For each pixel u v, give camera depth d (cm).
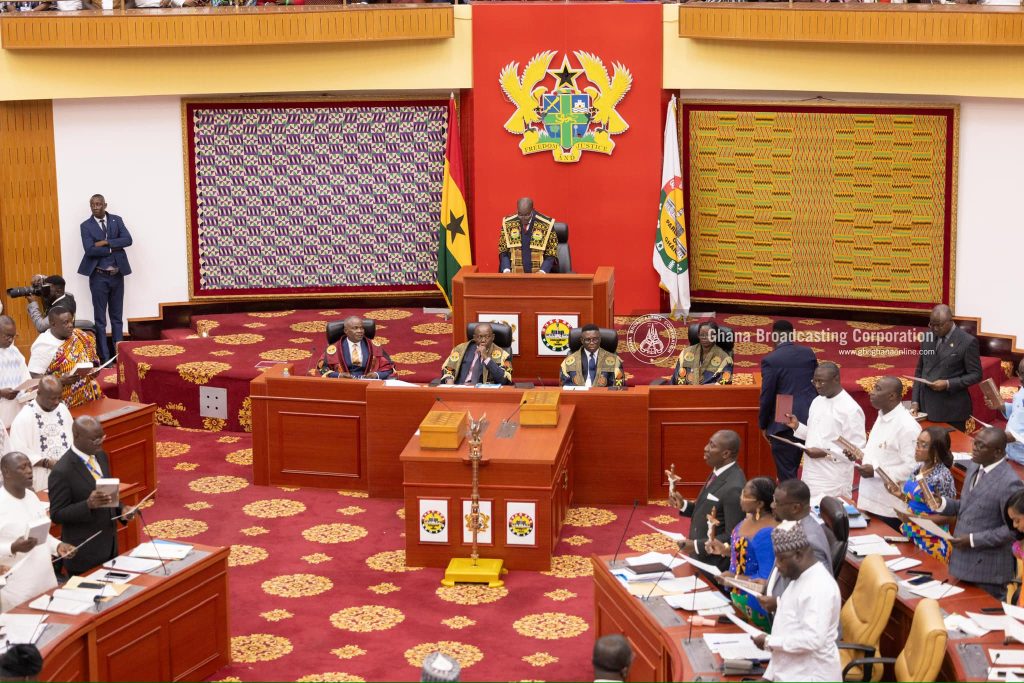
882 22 1554
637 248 1741
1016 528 797
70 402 1198
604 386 1245
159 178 1738
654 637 760
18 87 1627
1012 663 706
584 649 902
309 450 1245
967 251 1644
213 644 869
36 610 775
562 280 1390
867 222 1694
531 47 1700
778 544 671
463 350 1280
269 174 1778
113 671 787
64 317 1162
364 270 1823
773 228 1741
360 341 1297
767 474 1208
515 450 1059
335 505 1203
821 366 994
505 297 1402
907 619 778
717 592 802
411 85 1714
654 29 1686
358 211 1806
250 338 1642
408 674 865
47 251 1684
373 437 1205
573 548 1091
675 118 1702
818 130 1692
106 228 1670
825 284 1734
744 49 1661
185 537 1121
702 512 857
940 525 866
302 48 1698
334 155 1786
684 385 1212
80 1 1639
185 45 1638
